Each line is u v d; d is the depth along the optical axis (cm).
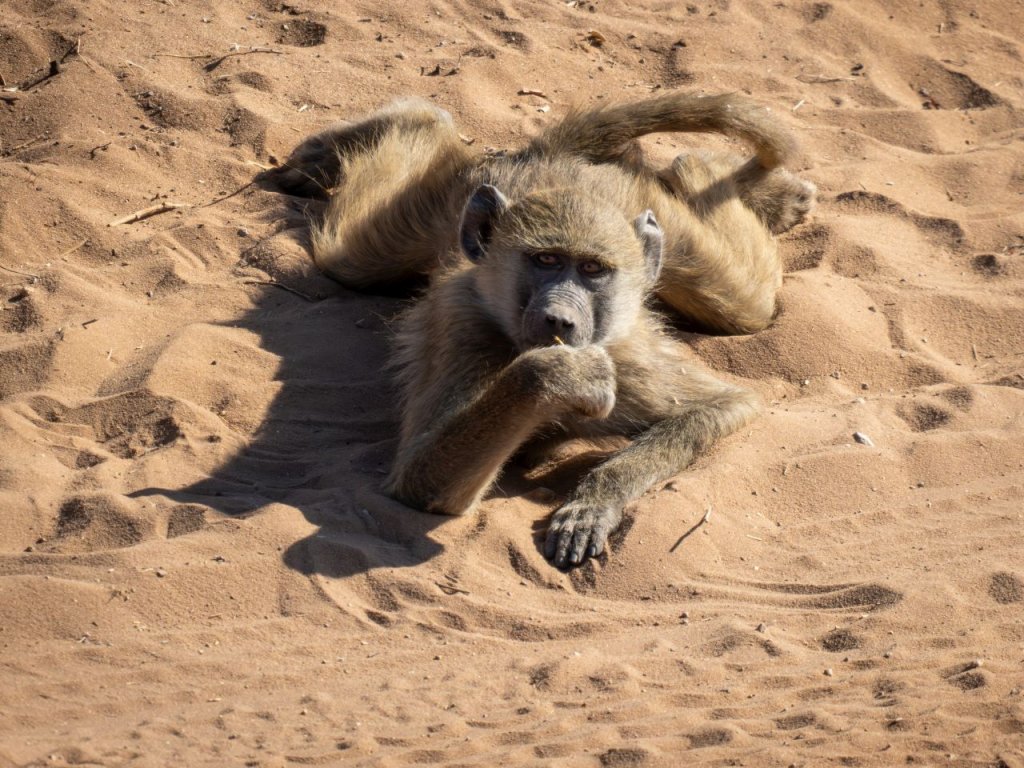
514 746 682
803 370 1143
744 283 1183
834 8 1800
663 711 718
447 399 982
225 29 1638
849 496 959
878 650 780
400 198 1250
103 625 775
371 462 993
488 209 1029
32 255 1231
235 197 1363
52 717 692
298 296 1222
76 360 1070
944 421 1055
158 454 961
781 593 855
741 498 945
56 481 923
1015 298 1241
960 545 900
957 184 1466
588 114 1260
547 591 855
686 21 1767
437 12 1722
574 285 977
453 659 770
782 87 1650
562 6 1773
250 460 980
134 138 1408
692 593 850
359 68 1584
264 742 679
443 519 905
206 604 801
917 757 670
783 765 665
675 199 1214
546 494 969
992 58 1750
